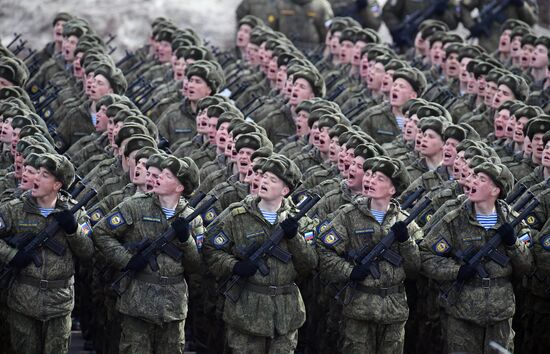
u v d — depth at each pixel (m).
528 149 48.97
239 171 44.72
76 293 48.19
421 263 41.78
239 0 84.38
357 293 40.94
